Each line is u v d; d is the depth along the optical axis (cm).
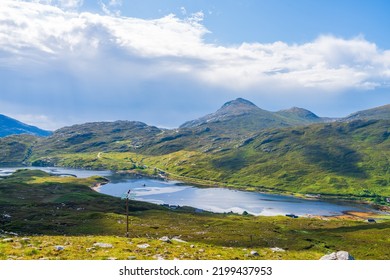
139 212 14988
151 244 4556
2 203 14475
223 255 4338
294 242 8962
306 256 5284
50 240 4384
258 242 8712
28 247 3753
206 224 12594
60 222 10069
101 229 9194
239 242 8600
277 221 15550
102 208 15225
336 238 10162
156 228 10212
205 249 4706
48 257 3312
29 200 16350
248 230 11238
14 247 3678
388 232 11206
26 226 8750
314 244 8862
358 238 10138
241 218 16000
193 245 5100
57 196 18225
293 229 12531
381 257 7644
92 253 3616
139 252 3866
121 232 8875
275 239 9300
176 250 4269
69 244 4088
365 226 13612
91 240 4512
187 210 18850
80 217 11381
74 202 16188
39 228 8694
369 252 8175
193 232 9944
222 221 13338
